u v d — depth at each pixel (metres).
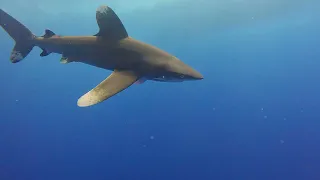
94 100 4.46
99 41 5.53
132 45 5.36
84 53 5.66
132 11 17.78
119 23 5.36
